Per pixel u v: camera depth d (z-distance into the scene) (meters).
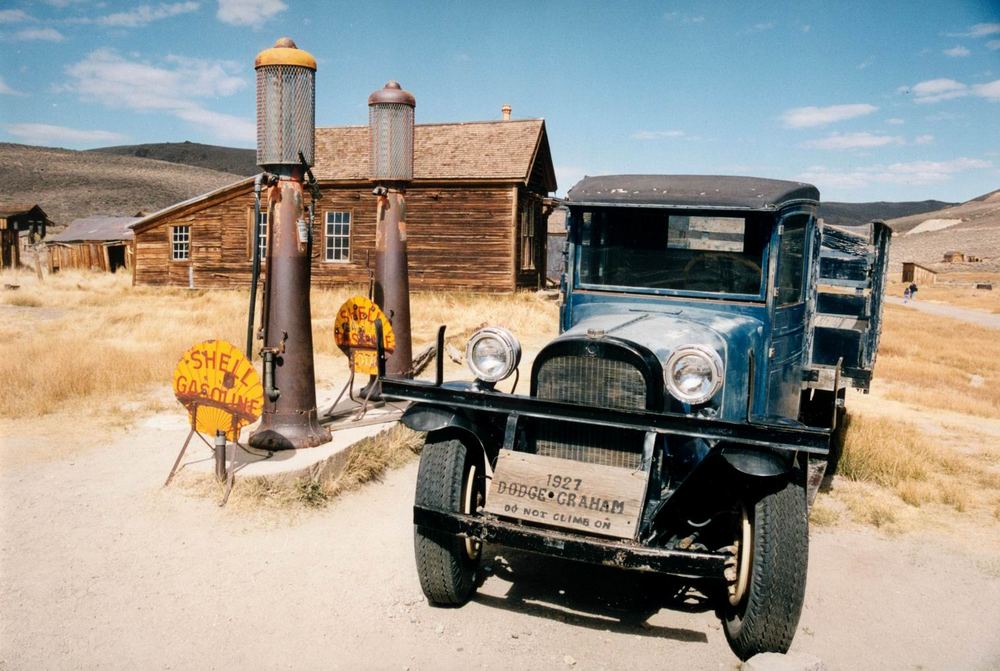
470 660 3.75
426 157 22.03
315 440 6.30
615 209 5.14
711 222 4.95
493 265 21.41
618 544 3.60
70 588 4.18
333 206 22.22
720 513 4.23
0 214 36.81
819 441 3.49
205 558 4.66
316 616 4.08
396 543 5.12
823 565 5.19
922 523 6.05
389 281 8.81
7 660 3.47
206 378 5.59
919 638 4.20
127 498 5.42
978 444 9.01
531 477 3.94
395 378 4.34
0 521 4.97
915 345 21.28
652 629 4.17
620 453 4.02
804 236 5.58
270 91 6.17
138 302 19.83
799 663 3.60
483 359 4.19
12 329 13.27
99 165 142.25
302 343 6.34
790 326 5.40
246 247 23.80
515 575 4.83
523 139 21.92
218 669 3.54
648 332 4.33
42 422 7.38
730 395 4.45
